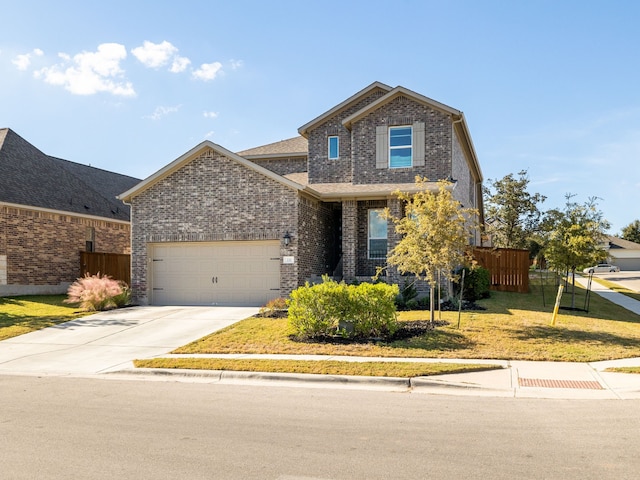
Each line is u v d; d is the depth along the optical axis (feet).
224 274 64.69
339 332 43.14
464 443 20.03
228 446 19.79
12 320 54.95
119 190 109.50
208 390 29.91
